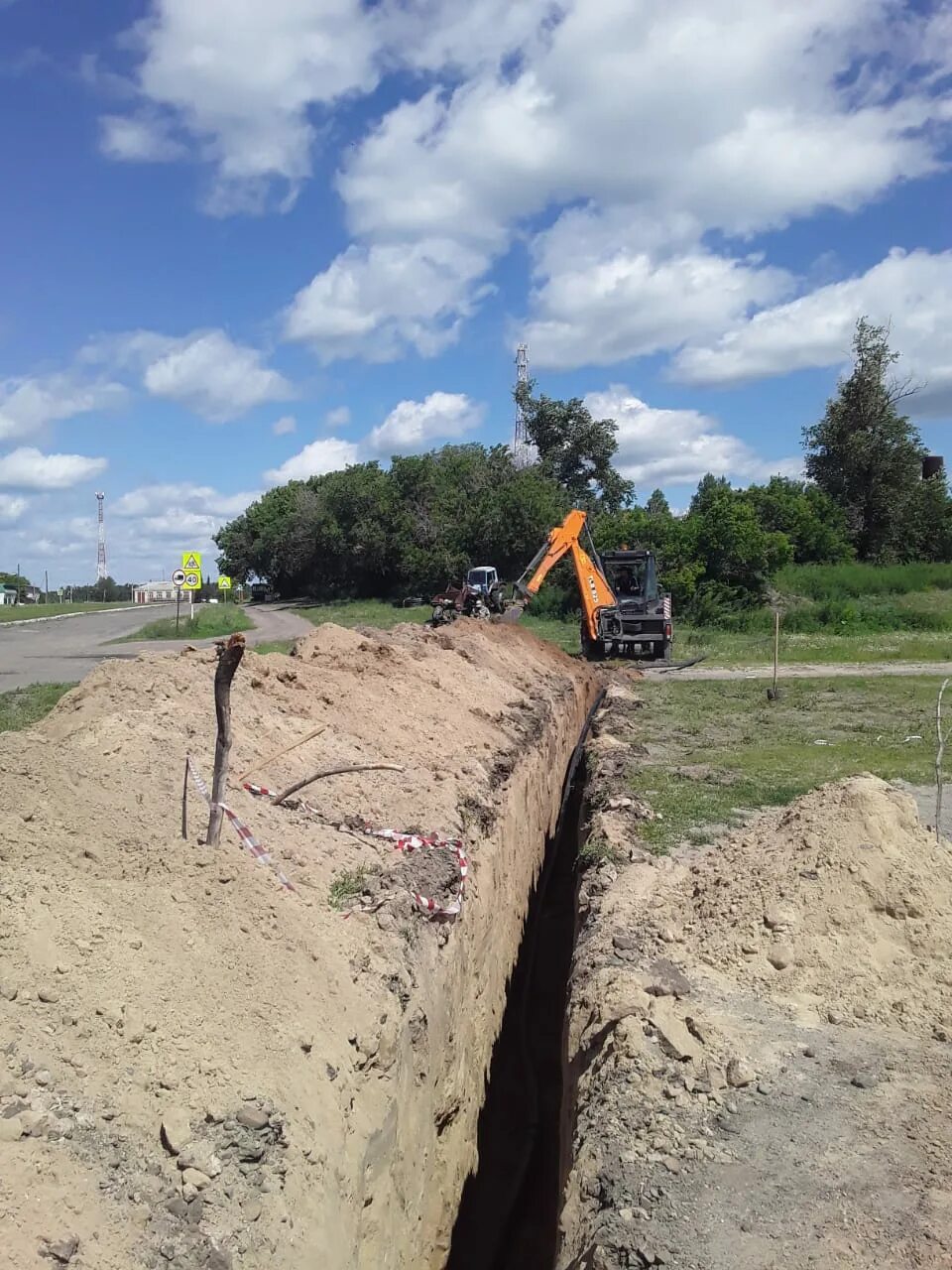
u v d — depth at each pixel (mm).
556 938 11453
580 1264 4457
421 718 10727
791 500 53500
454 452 74438
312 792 7367
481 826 8594
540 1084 8672
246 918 4781
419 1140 5328
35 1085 3344
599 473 66438
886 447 56969
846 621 38656
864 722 17750
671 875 8992
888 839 7656
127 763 6121
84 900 4262
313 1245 3549
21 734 5734
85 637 35500
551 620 43531
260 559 85812
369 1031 4684
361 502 64625
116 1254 2982
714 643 34281
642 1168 4926
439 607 35031
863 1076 5738
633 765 13828
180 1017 3938
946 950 6926
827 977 6789
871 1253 4309
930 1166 4906
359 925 5520
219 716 5246
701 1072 5715
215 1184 3391
